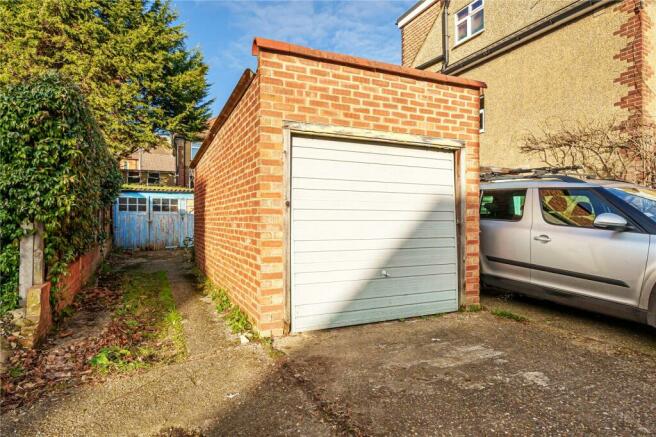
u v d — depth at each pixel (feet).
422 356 11.19
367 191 14.55
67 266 15.16
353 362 10.75
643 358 10.96
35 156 13.02
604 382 9.41
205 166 26.07
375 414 8.00
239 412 8.21
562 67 30.30
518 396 8.71
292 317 13.21
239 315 14.90
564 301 14.56
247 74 13.51
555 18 30.04
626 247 12.47
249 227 14.17
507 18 34.63
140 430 7.63
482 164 37.22
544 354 11.31
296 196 13.29
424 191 15.72
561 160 29.73
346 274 14.10
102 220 30.19
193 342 12.91
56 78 13.94
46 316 13.09
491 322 14.65
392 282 14.97
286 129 12.89
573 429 7.38
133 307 17.56
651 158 23.89
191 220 49.52
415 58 46.96
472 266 16.60
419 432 7.34
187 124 70.08
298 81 13.09
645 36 25.54
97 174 19.56
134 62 59.21
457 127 16.11
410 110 15.05
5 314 12.30
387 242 14.89
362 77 14.15
